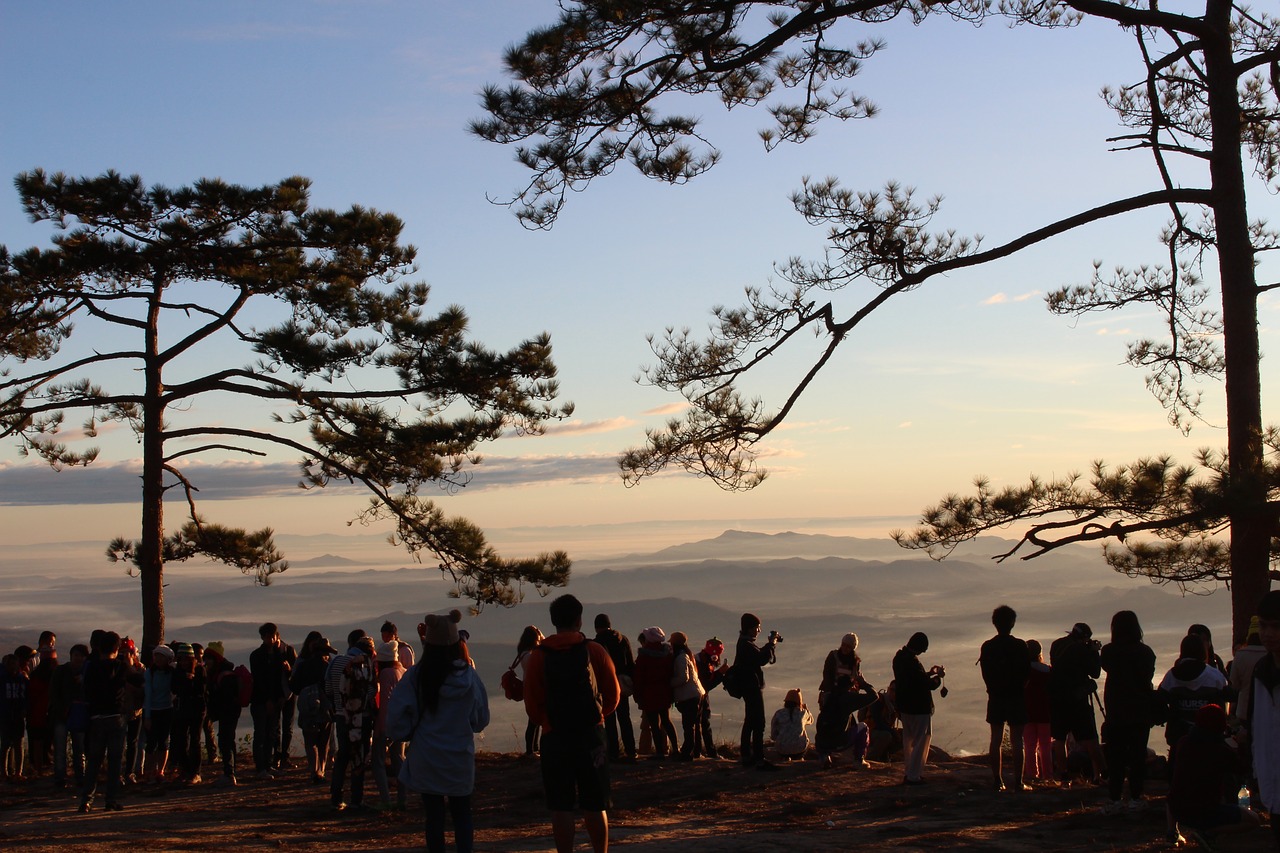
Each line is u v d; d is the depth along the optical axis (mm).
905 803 9703
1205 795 6859
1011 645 10359
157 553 18000
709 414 10805
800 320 11016
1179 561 10688
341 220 18016
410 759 6445
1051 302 13430
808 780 11305
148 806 11000
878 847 7523
